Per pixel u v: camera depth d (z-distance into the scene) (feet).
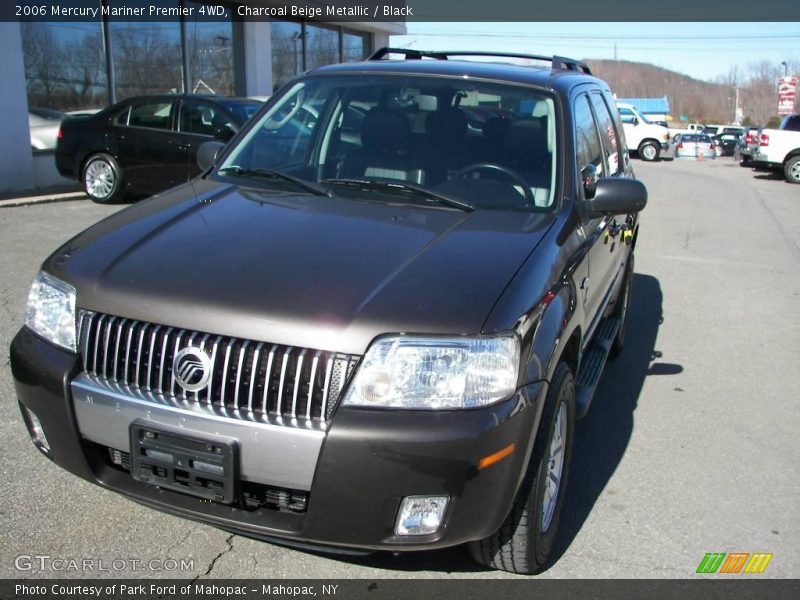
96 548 9.68
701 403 15.99
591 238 11.53
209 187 11.56
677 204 48.65
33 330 9.28
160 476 8.27
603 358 14.14
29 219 29.76
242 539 10.09
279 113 13.19
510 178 11.39
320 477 7.71
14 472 11.21
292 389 7.84
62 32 40.70
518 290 8.63
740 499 12.04
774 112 337.11
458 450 7.69
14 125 37.01
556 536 10.71
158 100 33.88
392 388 7.80
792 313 23.53
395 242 9.39
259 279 8.48
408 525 7.89
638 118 95.76
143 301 8.39
